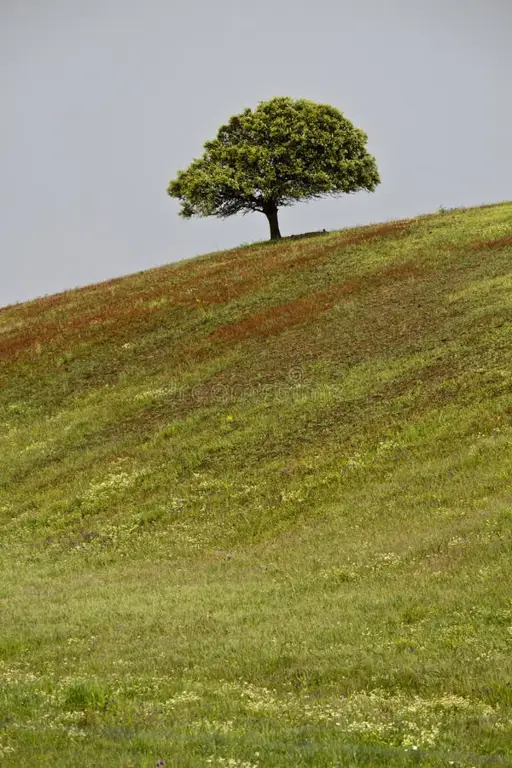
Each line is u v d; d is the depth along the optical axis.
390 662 22.09
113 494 53.75
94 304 106.62
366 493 44.94
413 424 51.56
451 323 69.12
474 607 26.11
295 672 22.33
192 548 43.81
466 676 20.08
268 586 33.75
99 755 15.20
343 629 26.11
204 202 137.25
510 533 33.25
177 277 112.88
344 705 18.80
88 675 23.19
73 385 79.31
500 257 87.12
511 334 61.78
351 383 62.03
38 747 15.88
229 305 92.69
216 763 14.59
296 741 16.11
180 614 30.31
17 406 76.38
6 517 54.22
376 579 32.31
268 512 46.44
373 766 14.29
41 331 96.94
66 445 65.25
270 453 54.34
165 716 18.47
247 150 134.25
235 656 24.19
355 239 110.38
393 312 77.44
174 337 86.38
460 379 56.09
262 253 118.75
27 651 27.25
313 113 137.38
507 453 43.88
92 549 46.56
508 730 16.00
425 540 35.41
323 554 37.38
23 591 38.00
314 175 134.50
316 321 80.88
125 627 29.12
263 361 73.31
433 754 14.78
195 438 59.25
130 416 68.06
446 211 126.19
